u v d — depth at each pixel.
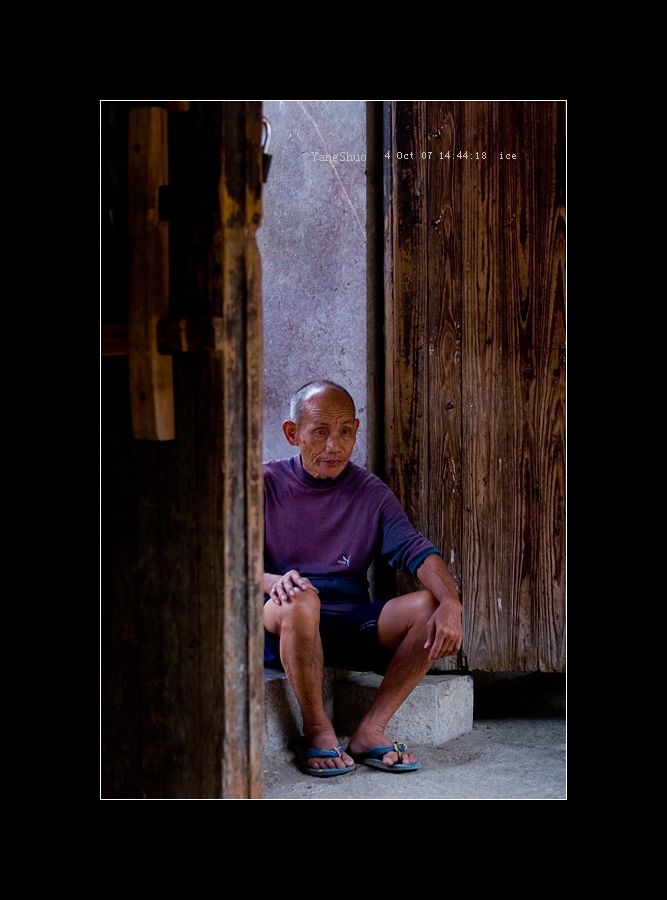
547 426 3.70
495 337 3.73
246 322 2.15
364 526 3.50
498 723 3.82
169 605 2.23
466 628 3.77
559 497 3.70
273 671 3.51
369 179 3.85
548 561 3.72
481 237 3.72
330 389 3.42
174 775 2.24
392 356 3.81
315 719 3.22
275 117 4.02
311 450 3.42
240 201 2.14
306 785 3.04
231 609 2.15
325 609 3.47
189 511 2.18
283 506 3.53
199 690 2.19
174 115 2.15
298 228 4.01
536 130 3.65
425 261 3.77
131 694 2.29
